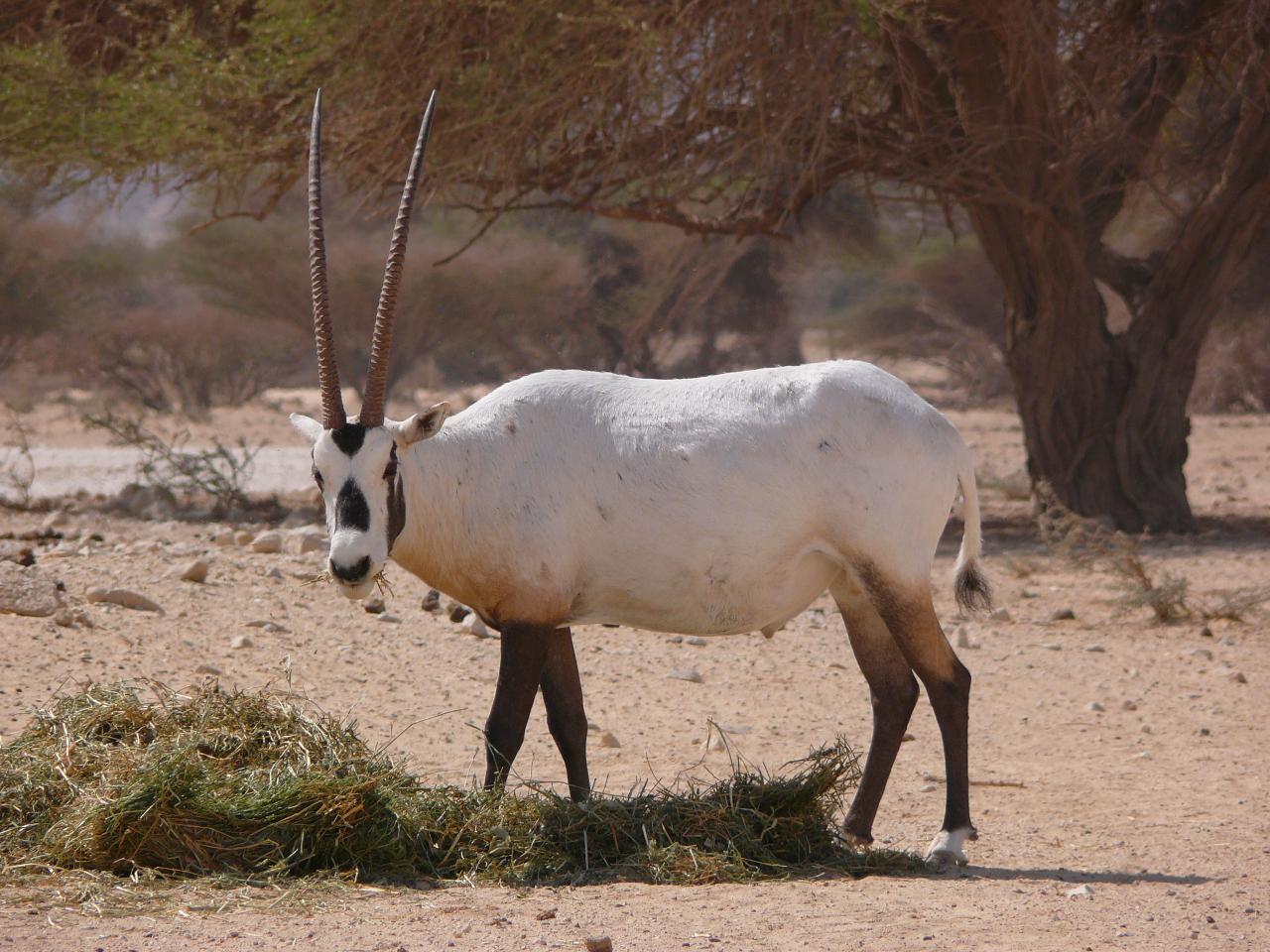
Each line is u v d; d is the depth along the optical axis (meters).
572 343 156.00
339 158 51.94
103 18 57.50
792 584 19.53
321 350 18.08
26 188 59.78
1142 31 53.72
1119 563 39.88
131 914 15.30
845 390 19.45
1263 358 156.25
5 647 26.66
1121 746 26.39
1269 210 56.34
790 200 54.66
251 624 31.02
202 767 17.88
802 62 46.66
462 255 147.50
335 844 17.39
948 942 14.95
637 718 27.05
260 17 49.75
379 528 17.73
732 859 18.19
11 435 114.88
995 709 29.06
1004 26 46.12
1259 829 20.97
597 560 19.28
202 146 51.41
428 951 14.30
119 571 34.88
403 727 25.34
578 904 16.25
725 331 161.25
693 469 19.11
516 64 48.25
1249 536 55.41
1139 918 16.03
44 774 18.16
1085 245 57.44
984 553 50.62
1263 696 30.33
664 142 51.03
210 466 59.75
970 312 168.38
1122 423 56.91
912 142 52.16
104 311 170.00
